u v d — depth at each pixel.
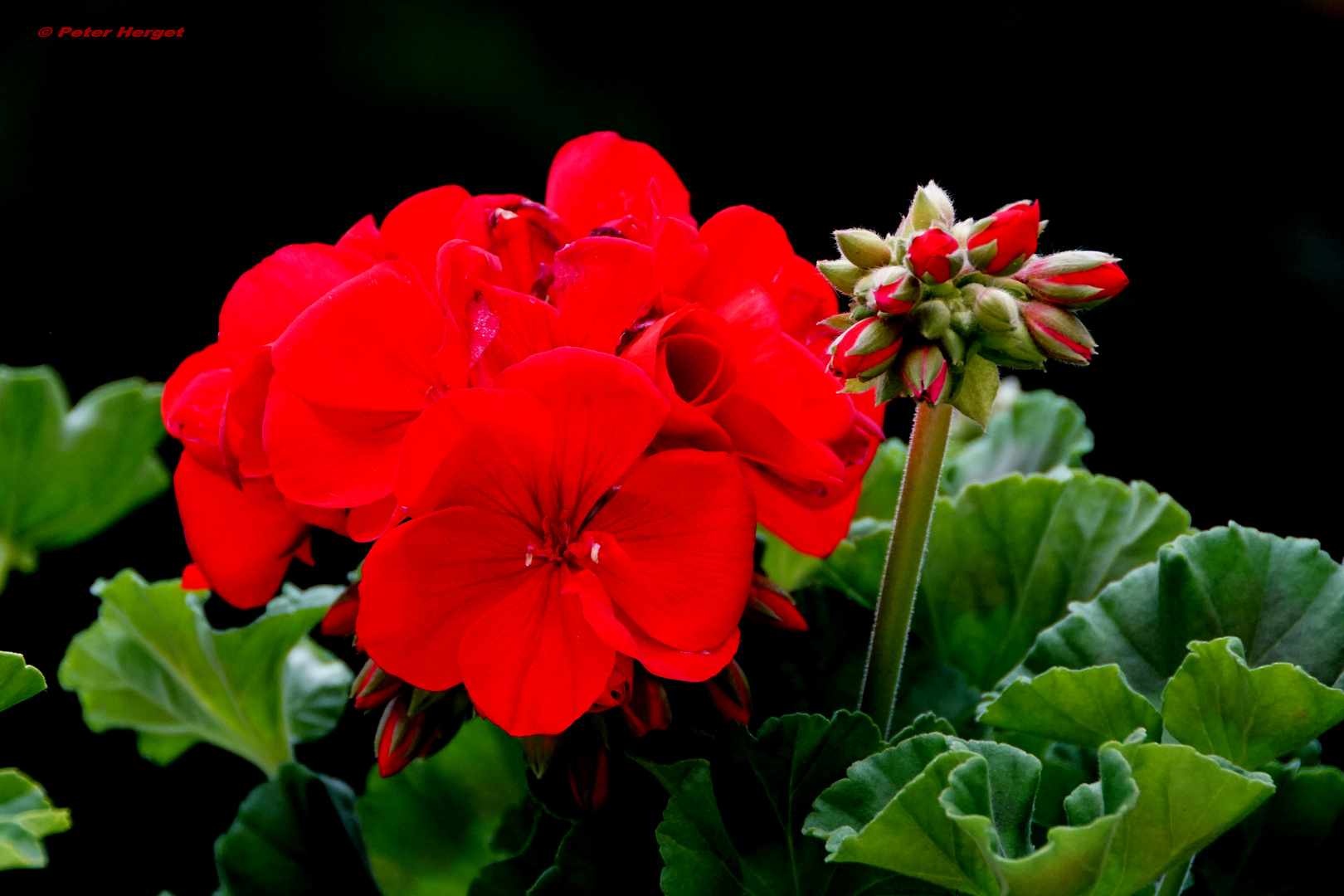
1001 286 0.59
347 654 0.72
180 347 1.21
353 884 0.65
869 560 0.66
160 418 0.73
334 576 0.73
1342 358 1.33
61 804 0.73
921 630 0.67
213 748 0.76
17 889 0.70
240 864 0.64
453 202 0.61
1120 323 1.34
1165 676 0.63
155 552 0.85
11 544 0.72
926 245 0.58
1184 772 0.58
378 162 1.41
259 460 0.59
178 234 1.32
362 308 0.59
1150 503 0.67
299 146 1.40
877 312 0.59
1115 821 0.57
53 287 1.23
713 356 0.59
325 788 0.65
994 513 0.67
